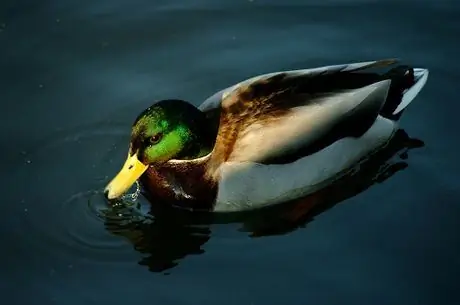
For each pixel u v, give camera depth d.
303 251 11.27
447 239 11.37
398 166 12.62
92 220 11.81
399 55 14.59
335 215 11.86
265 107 11.73
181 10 15.47
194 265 11.10
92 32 14.92
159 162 11.83
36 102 13.67
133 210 12.05
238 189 11.74
